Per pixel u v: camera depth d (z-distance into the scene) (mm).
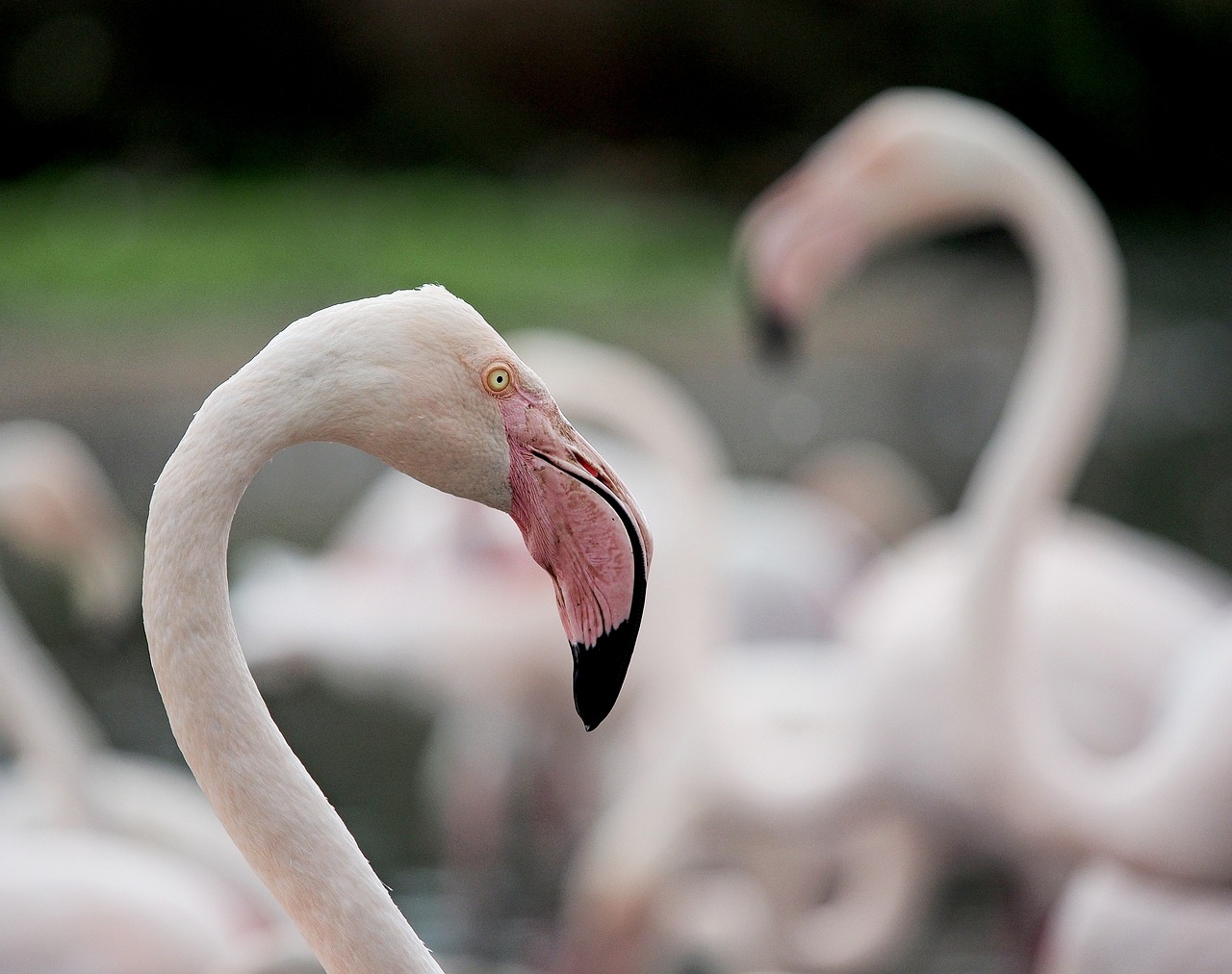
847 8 34000
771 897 6672
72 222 27656
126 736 9852
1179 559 12859
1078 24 30844
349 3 34594
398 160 34812
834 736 6719
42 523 8820
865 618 7949
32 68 34156
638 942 6578
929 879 6414
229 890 6410
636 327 22453
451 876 8406
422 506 9336
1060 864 5766
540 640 8812
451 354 2551
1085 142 31625
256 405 2424
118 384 18141
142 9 34250
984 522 5410
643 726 7227
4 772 8727
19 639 6652
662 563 8594
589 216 30906
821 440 17766
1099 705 6191
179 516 2393
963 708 5316
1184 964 4586
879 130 5883
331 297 23250
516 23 34969
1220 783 4578
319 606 9148
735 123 35812
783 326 6023
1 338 19891
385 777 9609
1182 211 31141
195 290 23031
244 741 2424
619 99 36031
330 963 2469
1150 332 23344
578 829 8969
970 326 24156
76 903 4906
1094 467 17109
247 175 33531
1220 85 30766
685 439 7305
